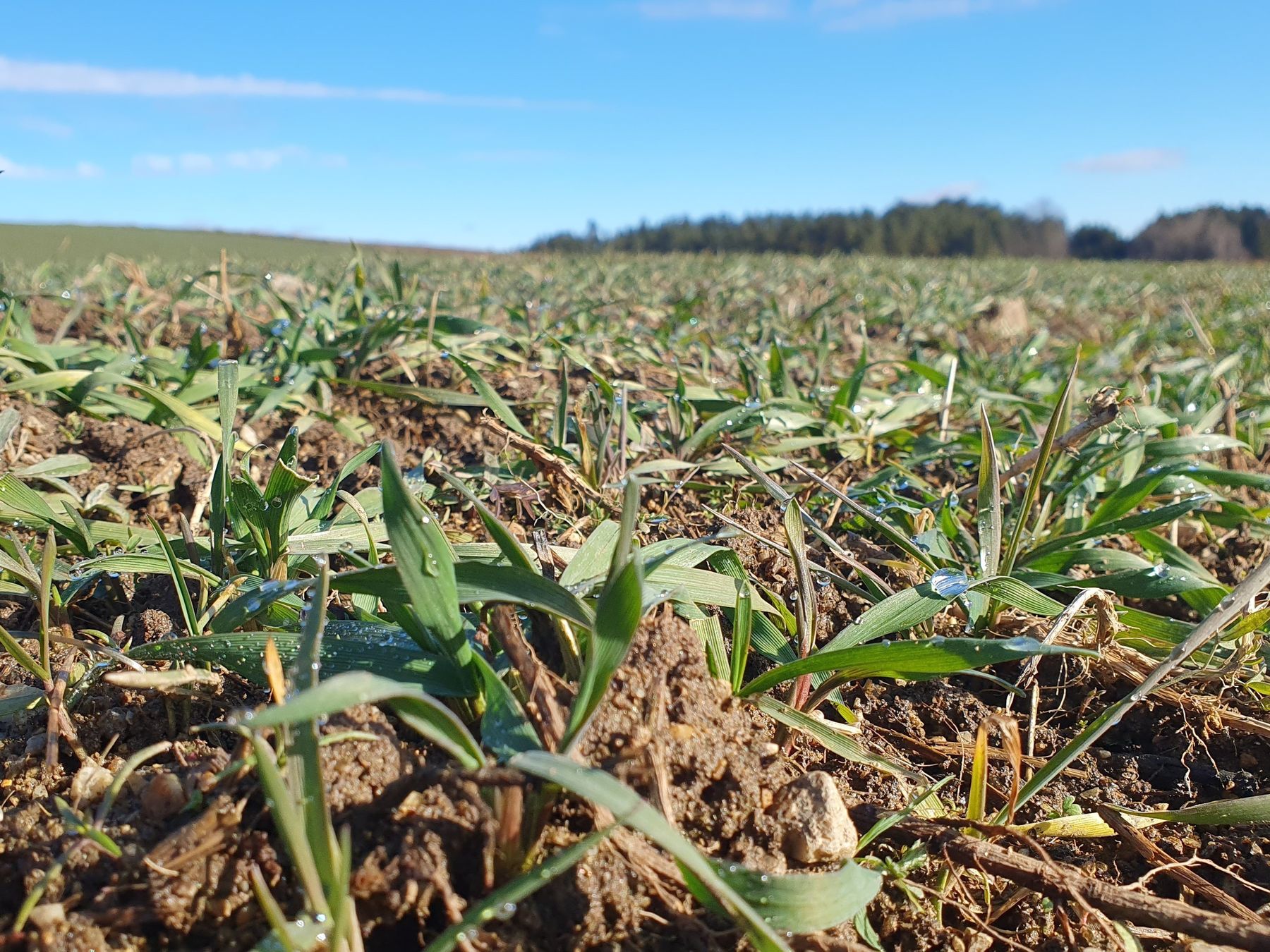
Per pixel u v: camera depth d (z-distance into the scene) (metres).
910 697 0.37
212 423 0.57
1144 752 0.35
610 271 2.53
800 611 0.32
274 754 0.24
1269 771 0.34
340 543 0.37
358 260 0.86
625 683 0.26
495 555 0.34
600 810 0.24
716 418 0.55
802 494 0.53
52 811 0.26
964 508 0.55
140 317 0.99
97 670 0.30
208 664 0.31
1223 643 0.37
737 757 0.26
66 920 0.22
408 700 0.23
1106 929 0.26
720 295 1.66
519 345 0.88
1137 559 0.41
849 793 0.30
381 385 0.66
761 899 0.22
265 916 0.22
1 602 0.38
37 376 0.59
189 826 0.23
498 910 0.20
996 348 1.55
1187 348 1.44
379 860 0.22
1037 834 0.30
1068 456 0.54
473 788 0.23
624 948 0.23
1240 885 0.29
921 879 0.28
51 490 0.49
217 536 0.36
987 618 0.39
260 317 1.09
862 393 0.78
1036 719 0.37
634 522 0.22
